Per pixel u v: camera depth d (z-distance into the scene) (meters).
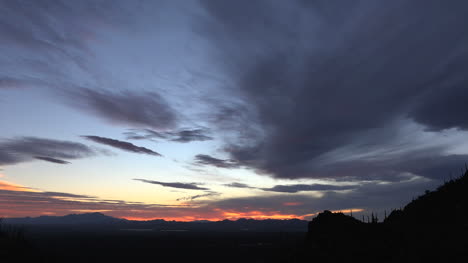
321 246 135.12
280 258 165.50
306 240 158.88
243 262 173.62
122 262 179.00
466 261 65.81
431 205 126.12
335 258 111.06
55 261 160.12
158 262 179.88
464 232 84.69
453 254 72.25
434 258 74.12
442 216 109.44
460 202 111.25
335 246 125.75
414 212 130.38
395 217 142.75
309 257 128.00
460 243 77.69
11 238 161.75
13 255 141.75
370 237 121.38
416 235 101.38
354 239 125.31
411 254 83.75
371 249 106.50
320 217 160.62
